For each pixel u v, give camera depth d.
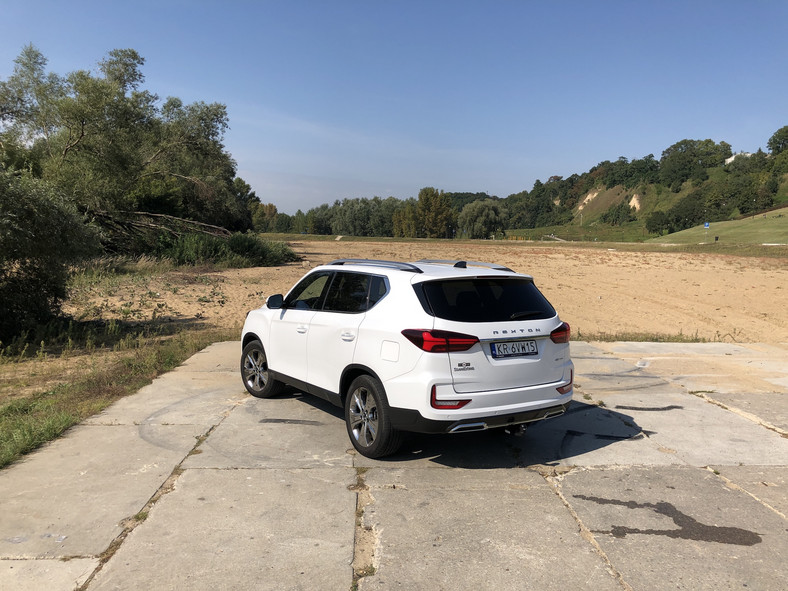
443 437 5.22
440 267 4.79
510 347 4.33
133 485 4.04
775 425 5.59
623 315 15.88
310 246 51.00
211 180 42.53
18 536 3.32
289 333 5.66
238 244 28.80
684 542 3.34
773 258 36.66
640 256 39.56
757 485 4.18
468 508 3.77
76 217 10.92
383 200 173.50
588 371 7.93
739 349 9.66
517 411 4.29
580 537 3.40
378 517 3.63
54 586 2.84
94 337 10.55
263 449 4.81
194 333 11.49
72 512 3.63
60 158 25.53
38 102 26.91
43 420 5.31
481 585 2.89
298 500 3.85
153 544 3.25
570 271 28.66
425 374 4.09
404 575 2.98
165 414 5.77
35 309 11.05
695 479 4.29
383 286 4.68
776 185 169.75
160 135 34.28
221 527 3.46
